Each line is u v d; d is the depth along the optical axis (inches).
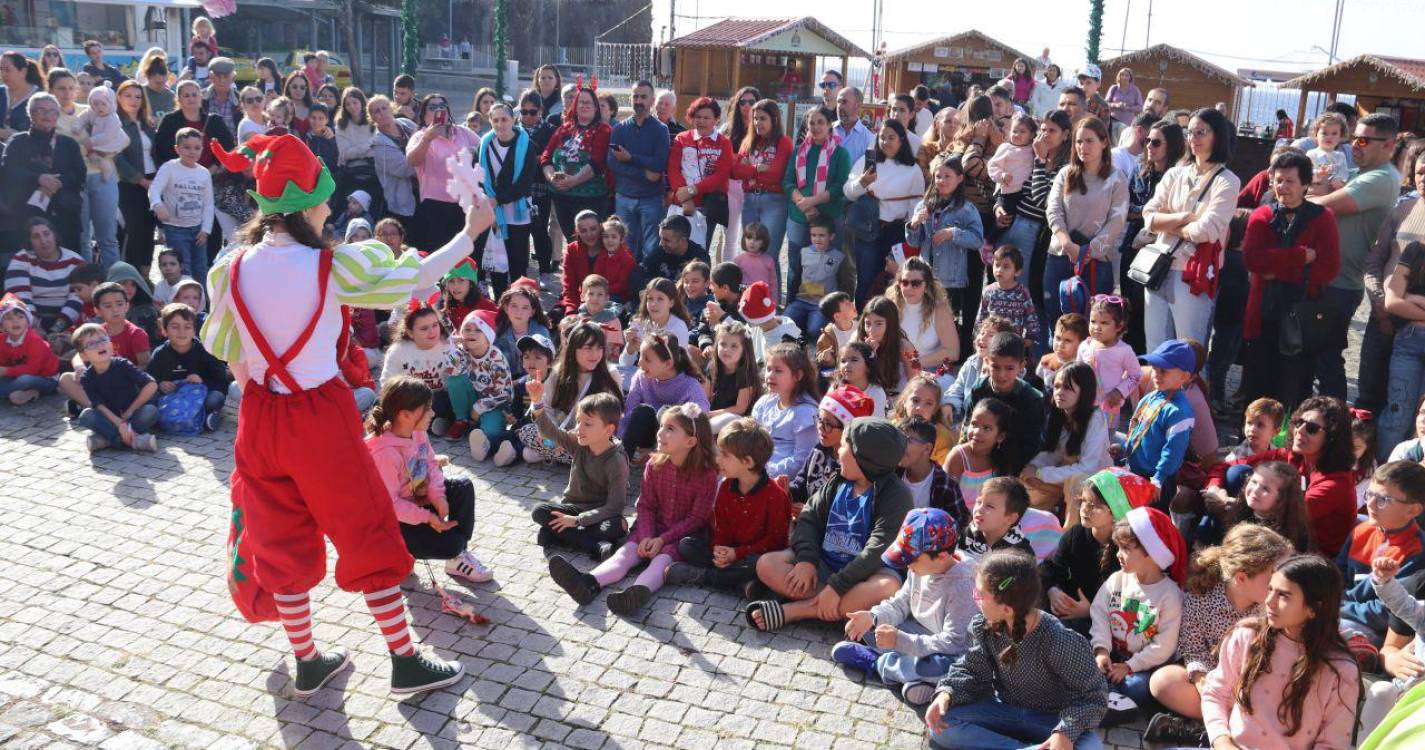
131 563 210.4
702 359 291.3
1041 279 328.8
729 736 162.7
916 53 967.0
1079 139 293.7
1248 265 270.1
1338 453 202.1
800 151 380.8
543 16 1952.5
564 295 363.3
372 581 162.1
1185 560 170.1
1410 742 63.5
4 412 289.9
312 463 151.7
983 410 214.1
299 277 148.4
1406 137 339.3
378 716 165.8
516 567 215.2
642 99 396.2
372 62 1561.3
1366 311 434.6
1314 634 139.6
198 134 375.2
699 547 209.2
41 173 361.7
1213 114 265.9
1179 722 161.0
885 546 188.2
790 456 239.3
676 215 367.6
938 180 334.3
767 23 906.1
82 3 848.3
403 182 421.4
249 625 190.1
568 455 261.1
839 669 181.6
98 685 171.3
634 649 186.2
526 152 390.6
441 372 281.3
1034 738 154.9
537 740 160.6
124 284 328.8
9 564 207.9
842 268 382.0
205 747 157.5
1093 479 183.2
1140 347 321.1
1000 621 152.9
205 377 291.4
